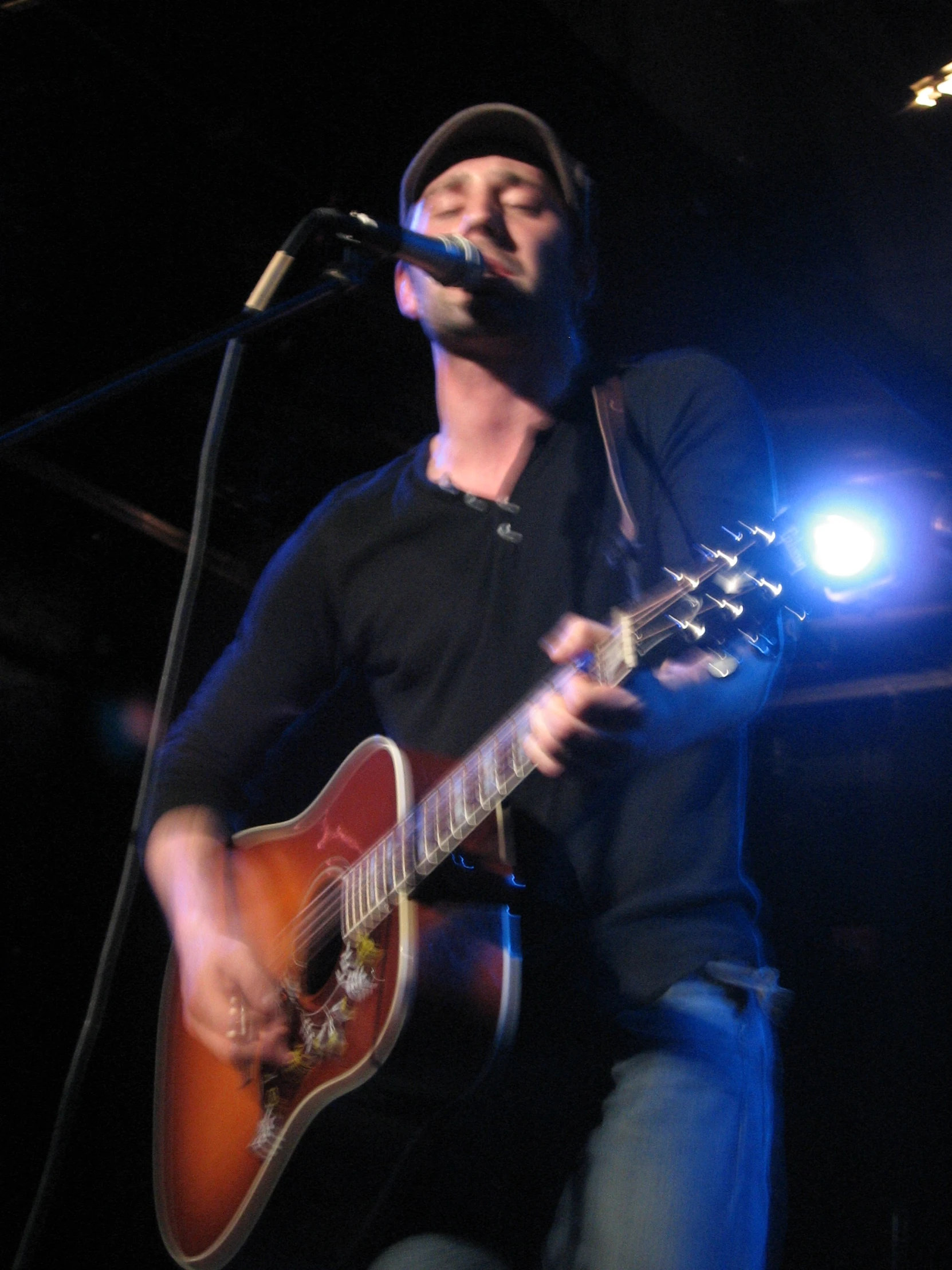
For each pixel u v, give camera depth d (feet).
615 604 5.88
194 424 16.43
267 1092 6.07
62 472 16.81
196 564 6.74
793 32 12.52
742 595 4.75
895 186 13.74
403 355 15.88
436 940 5.42
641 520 6.00
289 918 6.36
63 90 12.63
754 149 13.71
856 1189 16.25
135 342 15.15
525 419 6.42
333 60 12.35
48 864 16.74
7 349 14.90
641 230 13.93
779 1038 17.21
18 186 13.42
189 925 6.43
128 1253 15.74
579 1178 5.04
